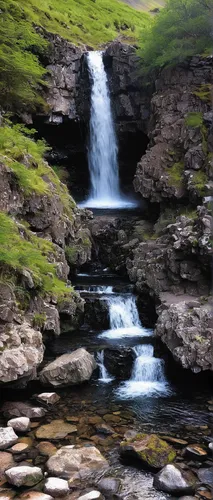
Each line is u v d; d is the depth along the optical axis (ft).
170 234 56.54
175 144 69.56
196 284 46.26
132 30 145.69
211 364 36.40
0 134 53.67
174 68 74.84
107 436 29.04
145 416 32.12
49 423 30.53
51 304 42.14
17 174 45.60
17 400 33.86
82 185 100.83
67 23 112.68
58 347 42.68
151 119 78.28
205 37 71.51
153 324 49.57
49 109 86.74
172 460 26.11
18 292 37.11
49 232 50.72
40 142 69.31
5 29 71.97
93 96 92.99
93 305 49.93
